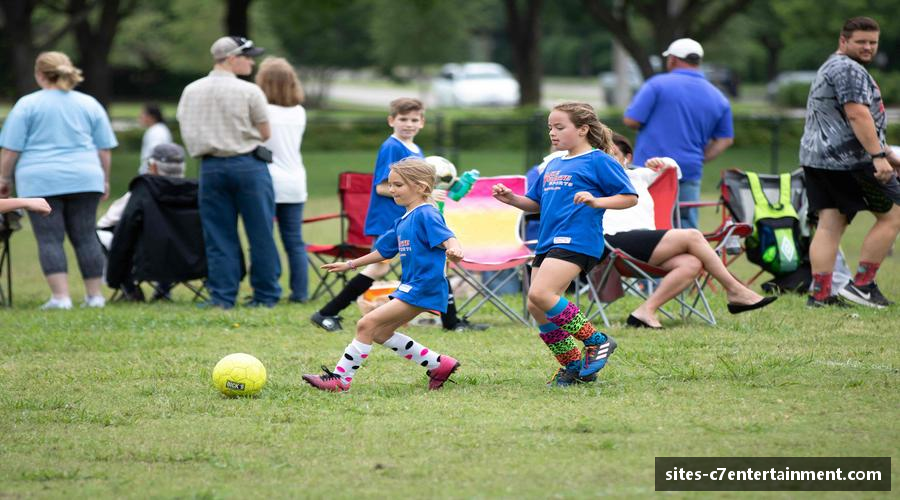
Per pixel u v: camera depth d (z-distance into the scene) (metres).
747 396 16.69
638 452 13.88
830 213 25.56
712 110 29.67
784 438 14.37
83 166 27.77
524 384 18.05
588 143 17.67
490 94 131.00
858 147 24.83
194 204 28.28
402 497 12.30
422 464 13.52
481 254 25.44
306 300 28.70
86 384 18.61
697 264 22.84
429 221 17.42
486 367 19.67
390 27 136.25
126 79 145.62
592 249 17.39
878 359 19.44
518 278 29.69
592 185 17.38
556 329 17.59
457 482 12.82
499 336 22.94
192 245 28.19
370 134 77.50
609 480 12.82
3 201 19.97
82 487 12.87
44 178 27.38
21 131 27.30
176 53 141.00
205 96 26.55
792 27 105.81
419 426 15.33
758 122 70.12
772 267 28.36
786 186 28.70
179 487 12.82
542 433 14.84
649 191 26.58
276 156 28.16
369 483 12.84
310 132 77.00
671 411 15.84
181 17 139.50
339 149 77.19
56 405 17.02
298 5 101.38
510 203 18.45
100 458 14.12
